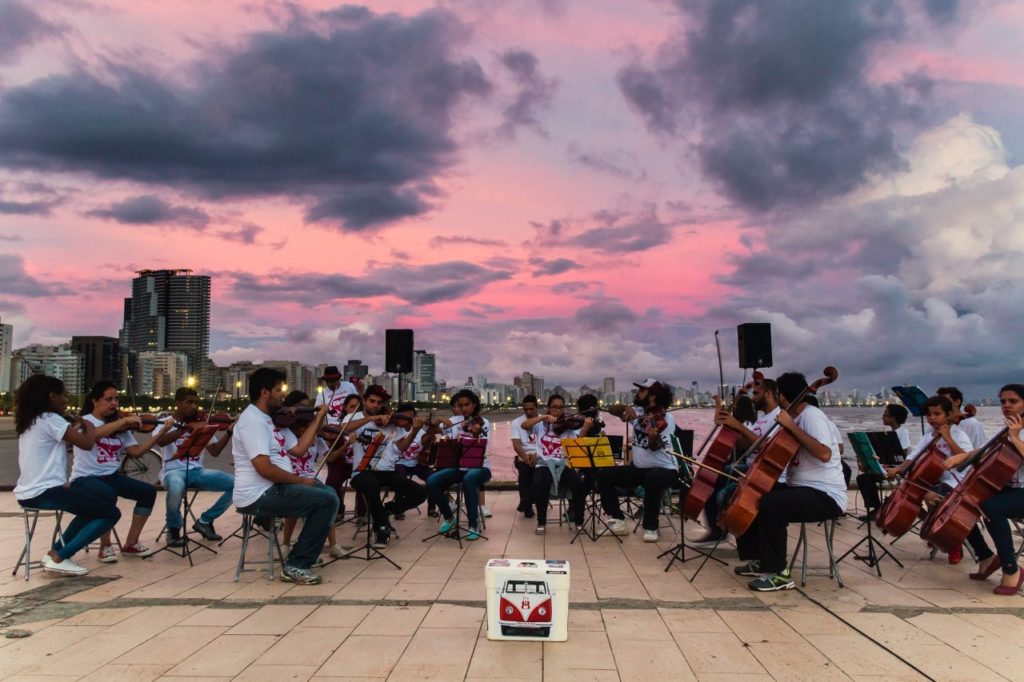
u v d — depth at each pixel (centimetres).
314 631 417
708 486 582
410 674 348
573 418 786
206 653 380
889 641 396
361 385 941
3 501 1003
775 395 616
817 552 653
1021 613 451
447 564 598
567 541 700
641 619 439
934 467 520
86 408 619
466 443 705
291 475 529
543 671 352
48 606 474
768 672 349
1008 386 496
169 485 655
